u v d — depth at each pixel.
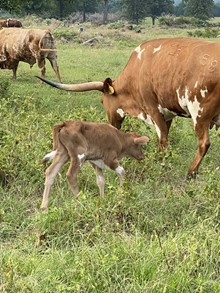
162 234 6.55
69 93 13.73
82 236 6.29
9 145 7.78
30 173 7.61
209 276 5.75
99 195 7.31
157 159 7.89
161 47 8.20
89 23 48.72
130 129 8.67
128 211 6.65
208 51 7.62
